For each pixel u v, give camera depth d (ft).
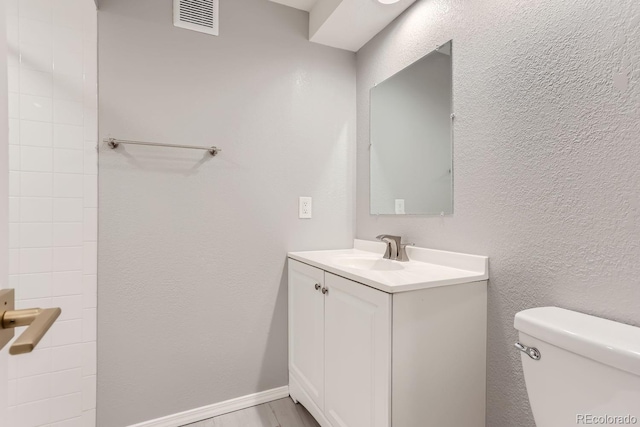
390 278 3.67
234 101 5.49
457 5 4.39
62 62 4.39
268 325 5.78
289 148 5.95
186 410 5.15
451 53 4.47
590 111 2.99
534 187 3.47
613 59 2.83
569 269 3.18
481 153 4.06
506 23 3.76
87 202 4.54
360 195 6.47
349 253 5.93
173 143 5.05
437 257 4.61
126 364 4.78
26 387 4.22
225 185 5.42
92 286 4.56
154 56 4.92
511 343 3.69
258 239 5.69
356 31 5.87
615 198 2.83
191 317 5.19
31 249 4.23
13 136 4.13
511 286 3.70
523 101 3.57
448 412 3.68
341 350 4.23
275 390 5.82
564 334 2.63
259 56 5.69
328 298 4.55
